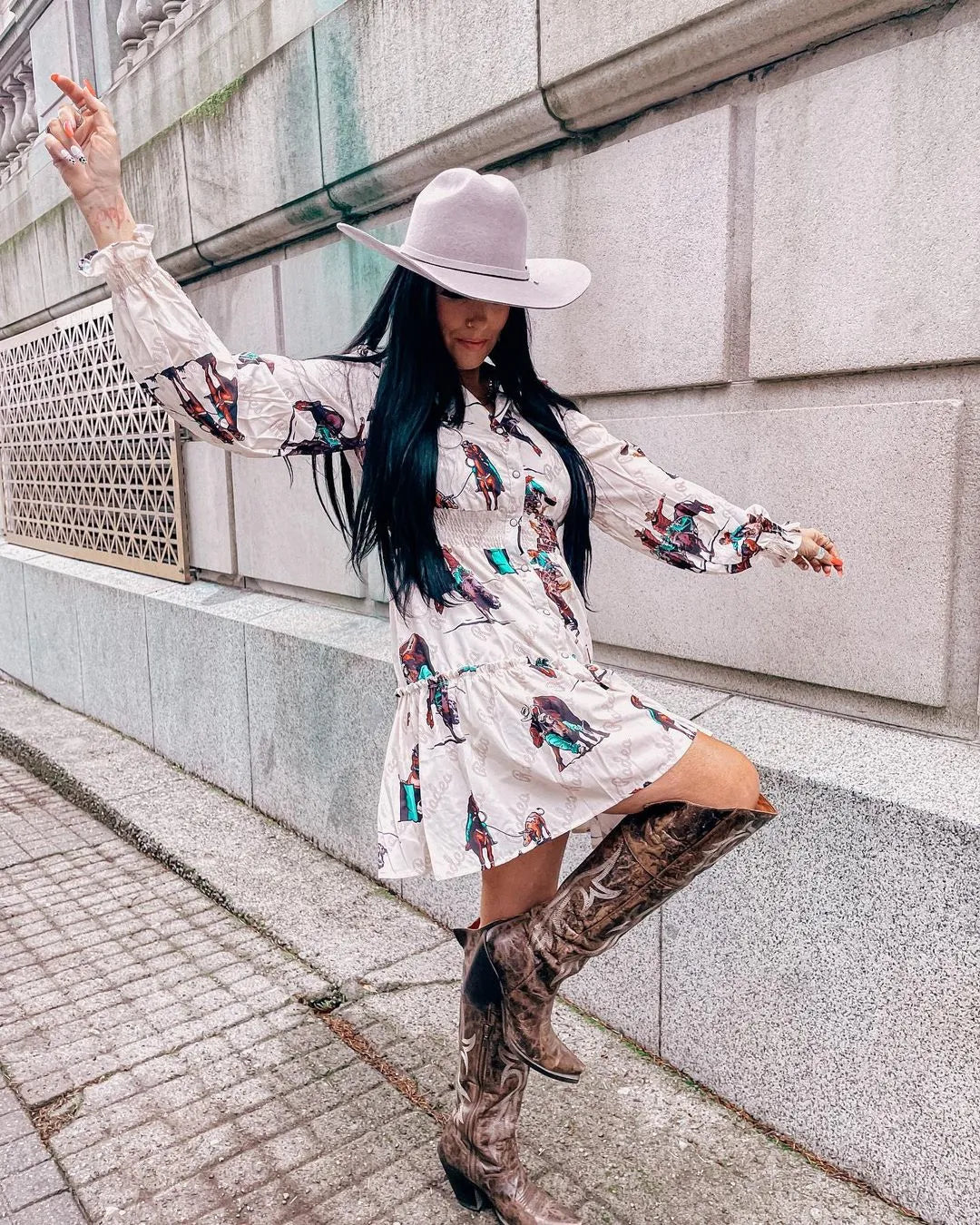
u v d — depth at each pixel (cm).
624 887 151
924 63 183
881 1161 188
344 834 344
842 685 216
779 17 198
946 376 192
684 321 234
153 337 142
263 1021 254
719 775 147
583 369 262
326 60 323
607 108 243
